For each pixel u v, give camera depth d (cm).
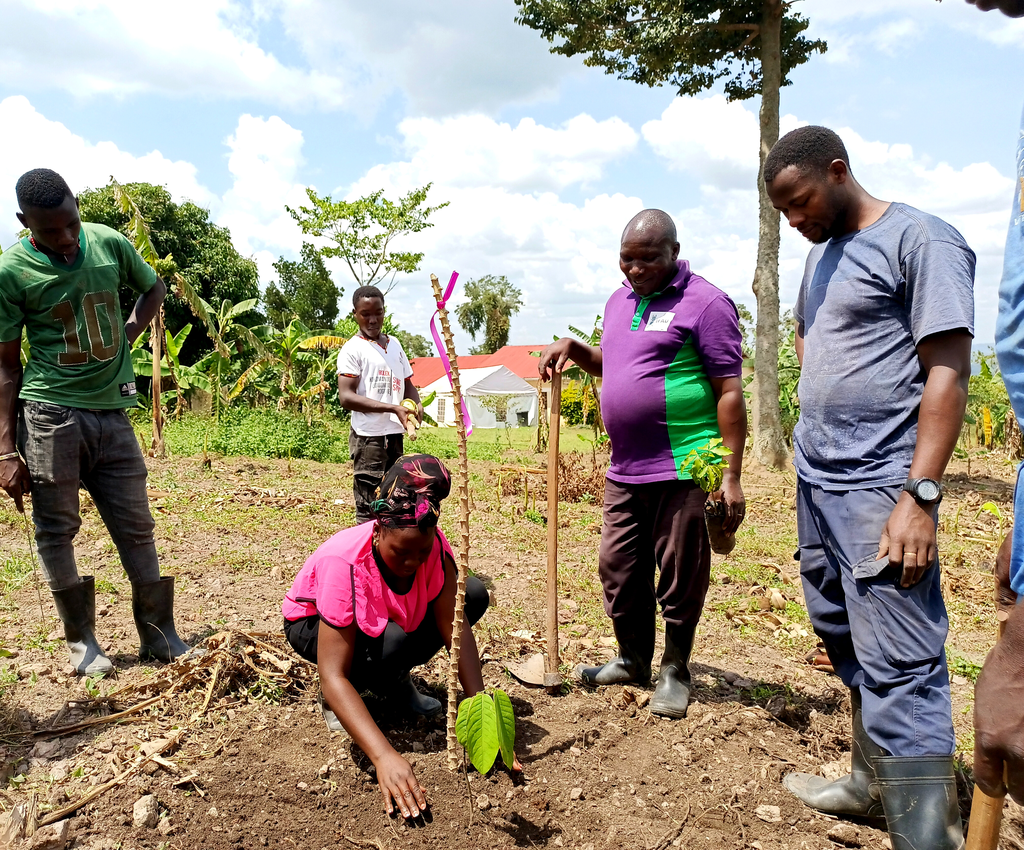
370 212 2588
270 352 1756
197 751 287
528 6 1251
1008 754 126
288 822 250
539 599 503
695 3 1179
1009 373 137
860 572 245
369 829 248
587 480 975
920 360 240
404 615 282
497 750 237
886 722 238
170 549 590
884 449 248
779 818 261
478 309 6800
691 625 332
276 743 294
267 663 348
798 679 393
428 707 319
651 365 324
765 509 902
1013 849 246
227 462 1166
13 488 340
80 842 239
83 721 312
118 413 368
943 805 226
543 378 366
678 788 275
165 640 377
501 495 965
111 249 361
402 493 255
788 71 1318
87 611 364
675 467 323
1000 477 1248
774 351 1224
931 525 227
